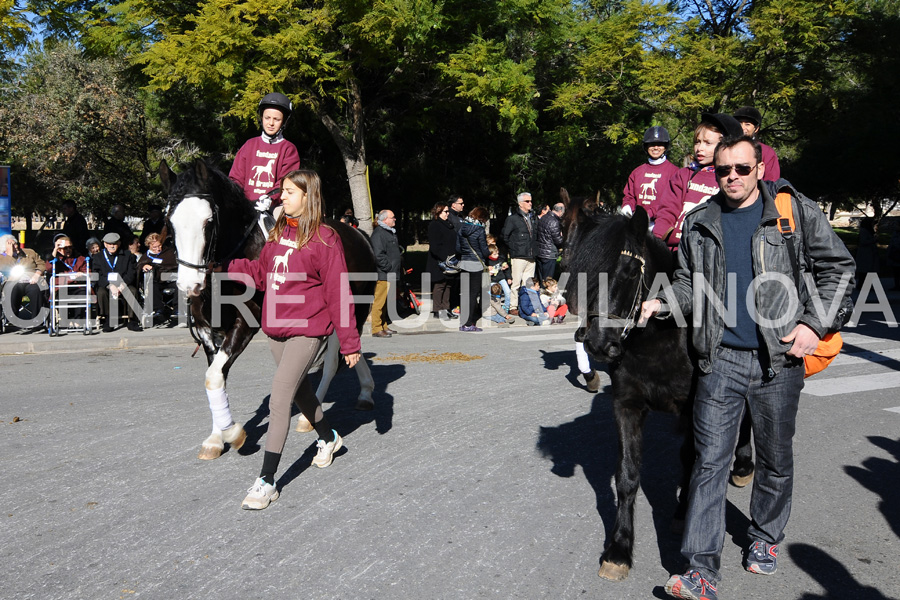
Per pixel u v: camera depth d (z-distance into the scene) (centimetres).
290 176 446
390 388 764
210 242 474
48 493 460
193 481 483
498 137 1978
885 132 2234
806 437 591
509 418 643
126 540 393
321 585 345
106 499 451
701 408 338
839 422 633
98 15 1378
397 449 555
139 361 941
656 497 467
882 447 565
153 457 532
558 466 518
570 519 426
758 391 335
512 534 404
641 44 1728
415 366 890
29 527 409
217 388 518
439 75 1466
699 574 319
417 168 1942
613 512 438
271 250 455
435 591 340
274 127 578
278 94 573
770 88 1748
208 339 543
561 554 381
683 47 1752
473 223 1233
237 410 664
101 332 1136
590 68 1731
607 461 530
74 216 1447
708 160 463
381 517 427
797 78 1767
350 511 435
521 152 2033
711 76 1745
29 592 336
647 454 555
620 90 1795
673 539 404
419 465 519
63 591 337
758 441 348
